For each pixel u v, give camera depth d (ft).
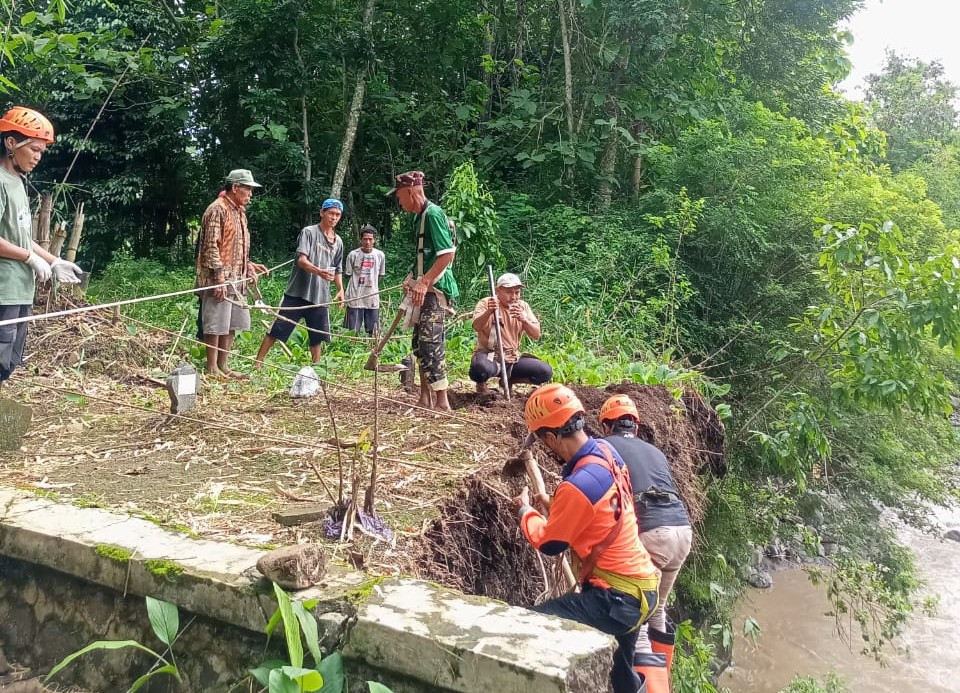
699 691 21.65
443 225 16.61
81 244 44.88
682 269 36.86
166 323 29.40
